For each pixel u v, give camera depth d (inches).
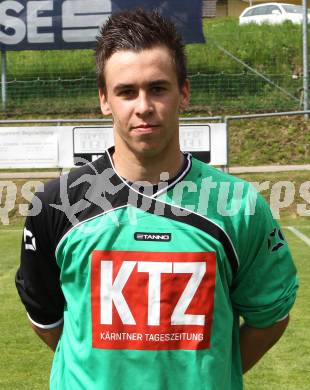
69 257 80.0
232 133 632.4
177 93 78.6
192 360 77.6
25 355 211.0
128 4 601.6
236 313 86.4
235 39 764.6
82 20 609.6
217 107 666.8
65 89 696.4
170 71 77.5
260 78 695.7
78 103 681.0
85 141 470.0
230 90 689.6
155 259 77.9
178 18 596.4
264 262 83.1
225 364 79.6
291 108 661.3
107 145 468.1
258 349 88.0
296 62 735.7
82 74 705.6
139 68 76.5
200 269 78.0
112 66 77.9
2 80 661.3
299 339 222.4
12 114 664.4
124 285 77.9
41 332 90.6
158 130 77.0
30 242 83.5
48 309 88.3
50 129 468.8
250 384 185.8
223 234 79.2
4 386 186.4
